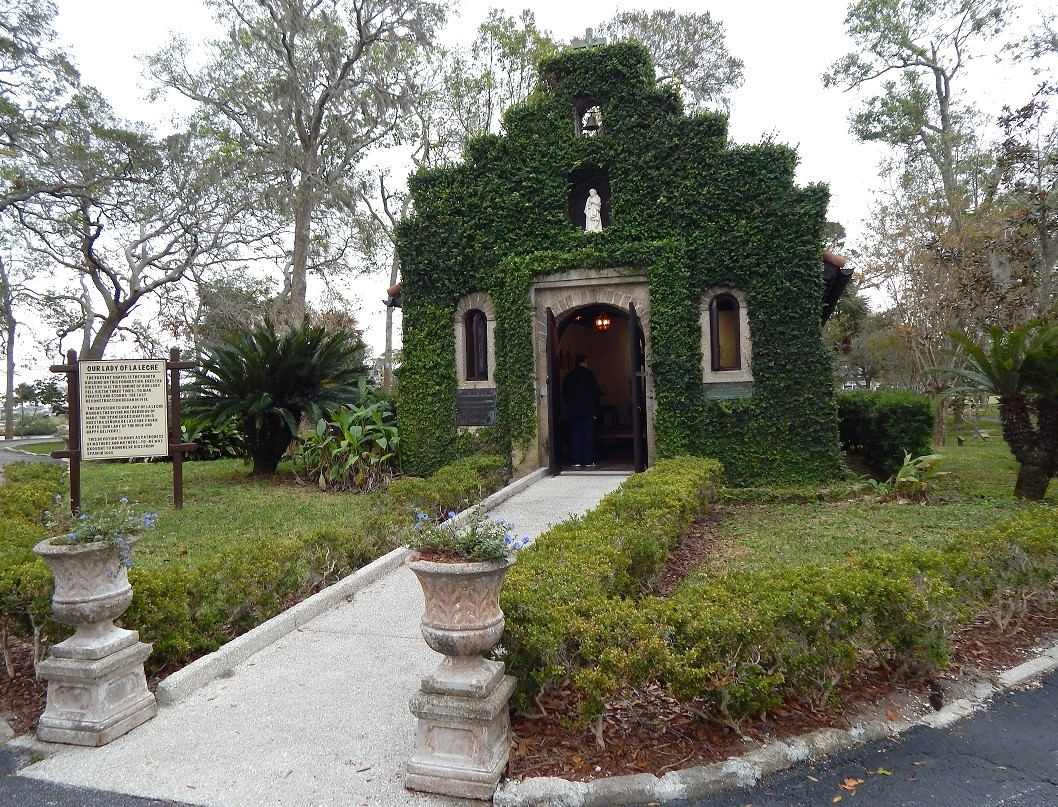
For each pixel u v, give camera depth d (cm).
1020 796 303
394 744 353
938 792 307
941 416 2086
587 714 327
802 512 988
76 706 368
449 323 1349
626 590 506
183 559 702
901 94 2636
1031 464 1005
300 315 2334
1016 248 1756
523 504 976
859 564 466
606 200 1357
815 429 1153
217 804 307
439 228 1360
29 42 2084
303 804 305
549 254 1261
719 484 1069
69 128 2205
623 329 1809
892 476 1136
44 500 889
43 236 2567
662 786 307
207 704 404
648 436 1238
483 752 309
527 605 364
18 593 425
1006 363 984
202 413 1291
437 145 2755
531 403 1266
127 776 332
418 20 2195
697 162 1220
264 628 493
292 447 1652
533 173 1311
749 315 1189
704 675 328
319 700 404
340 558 633
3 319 3200
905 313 2192
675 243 1197
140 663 395
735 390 1197
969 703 393
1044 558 505
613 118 1271
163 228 2506
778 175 1181
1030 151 1652
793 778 321
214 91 2417
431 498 862
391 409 1538
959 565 479
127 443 953
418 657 464
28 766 344
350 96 2342
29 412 5706
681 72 2831
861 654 437
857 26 2688
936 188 2395
